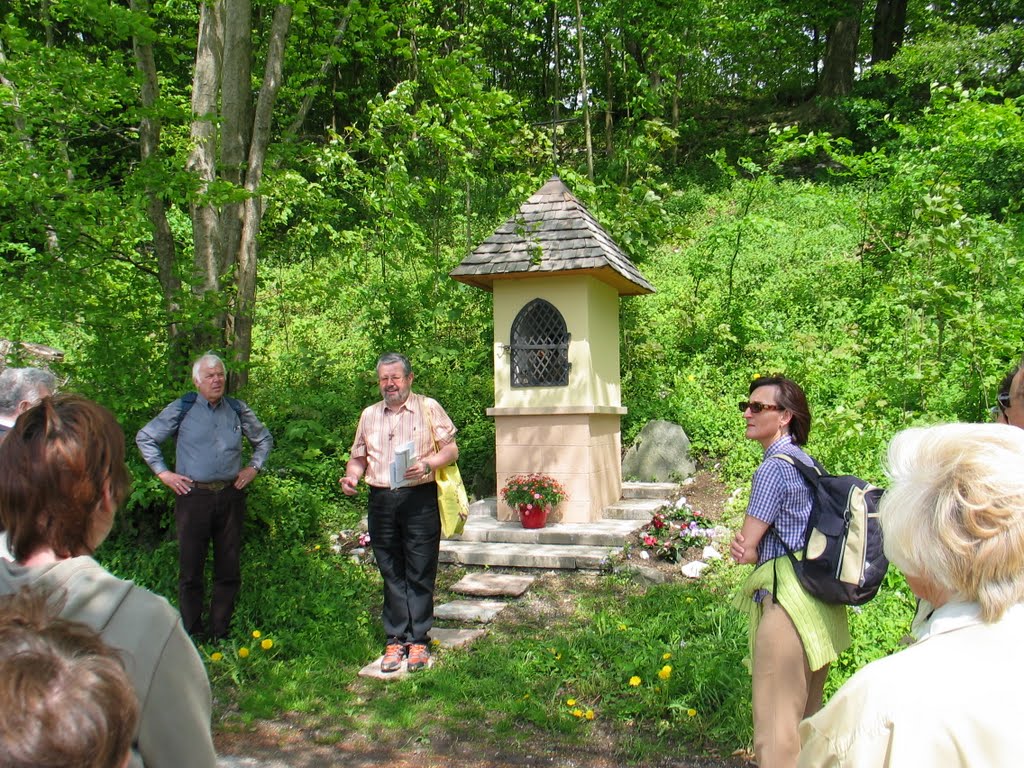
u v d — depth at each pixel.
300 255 13.52
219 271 6.93
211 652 5.18
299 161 7.84
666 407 9.20
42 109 5.65
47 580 1.44
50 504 1.53
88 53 7.19
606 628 5.17
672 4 14.17
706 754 3.87
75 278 6.05
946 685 1.17
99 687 0.90
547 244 7.50
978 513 1.26
